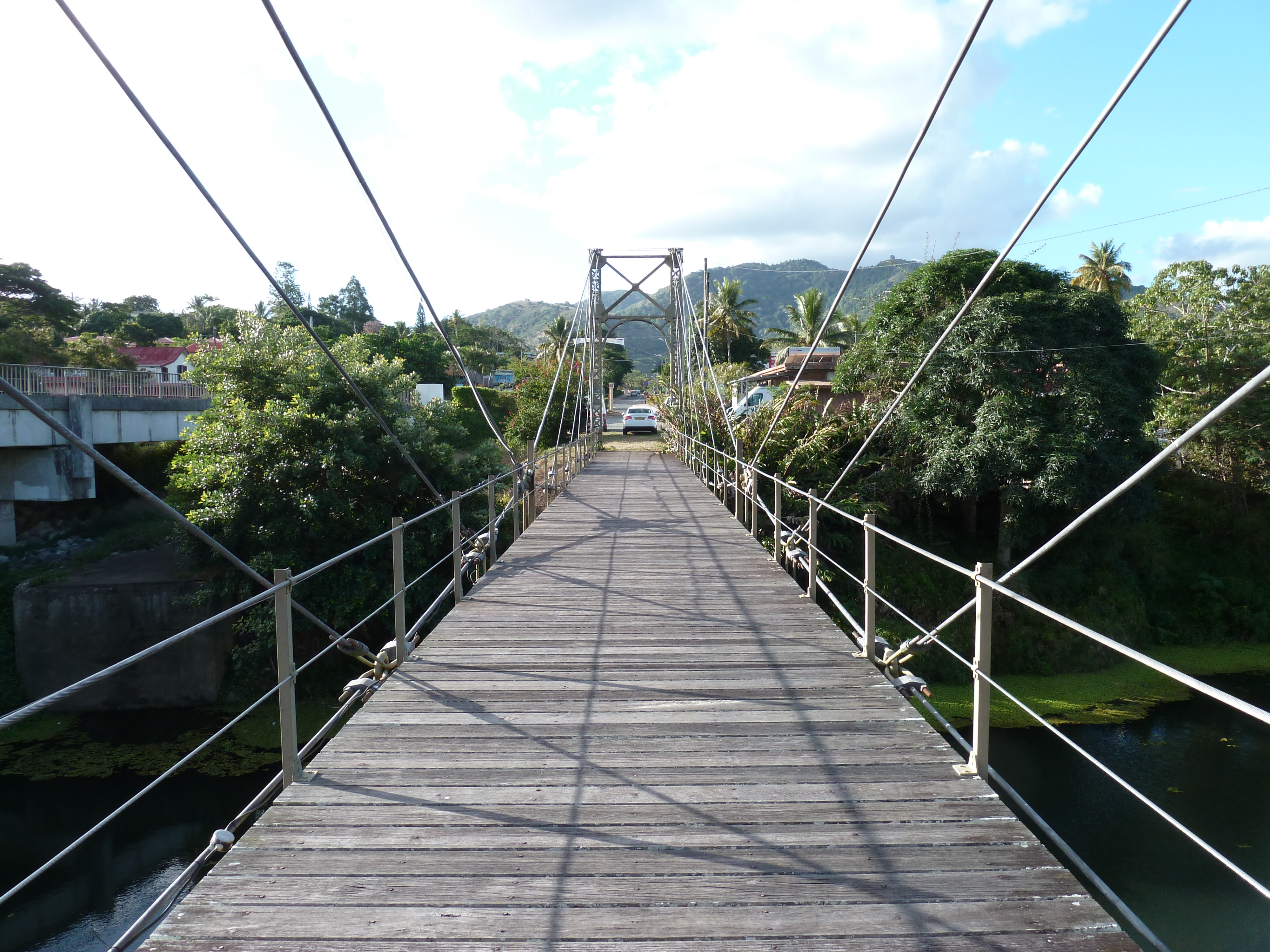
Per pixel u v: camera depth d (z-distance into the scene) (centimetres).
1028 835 290
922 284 1716
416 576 1456
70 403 1706
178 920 239
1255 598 1922
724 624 578
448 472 1545
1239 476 2119
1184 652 1770
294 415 1330
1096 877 261
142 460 2169
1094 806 1045
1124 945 228
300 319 439
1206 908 823
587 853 279
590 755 361
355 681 435
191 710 1407
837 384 1947
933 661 1588
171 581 1452
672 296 2431
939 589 1767
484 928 236
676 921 240
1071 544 1850
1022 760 1188
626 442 2834
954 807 310
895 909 246
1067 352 1539
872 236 515
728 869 268
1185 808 1034
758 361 5028
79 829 1012
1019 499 1564
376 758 357
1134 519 1645
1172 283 2212
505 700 430
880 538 1848
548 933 234
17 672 1435
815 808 310
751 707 419
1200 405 2045
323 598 1386
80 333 4612
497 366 6638
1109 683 1555
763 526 1568
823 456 1747
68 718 1374
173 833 1001
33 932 823
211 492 1372
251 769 1169
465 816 305
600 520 1082
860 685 452
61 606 1425
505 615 604
